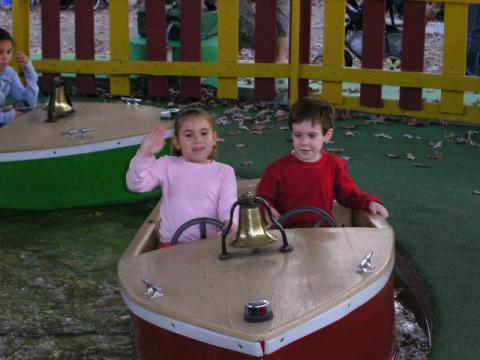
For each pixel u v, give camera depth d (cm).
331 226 347
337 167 381
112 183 500
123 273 294
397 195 504
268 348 247
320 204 372
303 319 255
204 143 357
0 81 576
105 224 480
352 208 381
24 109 573
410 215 468
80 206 499
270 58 755
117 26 789
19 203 488
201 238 340
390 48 895
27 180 481
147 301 271
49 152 475
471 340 330
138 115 538
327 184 374
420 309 385
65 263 429
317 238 318
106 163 492
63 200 493
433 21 1292
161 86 796
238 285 279
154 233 357
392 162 577
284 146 625
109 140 485
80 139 480
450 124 694
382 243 312
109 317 372
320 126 367
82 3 796
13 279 409
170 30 870
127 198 509
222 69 767
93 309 380
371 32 710
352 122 698
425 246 423
